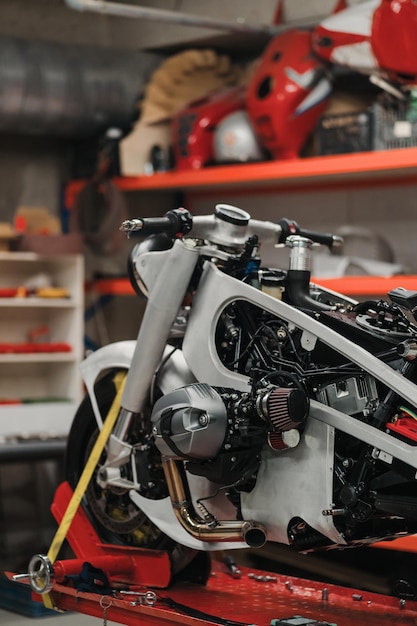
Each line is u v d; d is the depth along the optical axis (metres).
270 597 2.72
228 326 2.57
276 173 4.92
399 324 2.39
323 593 2.72
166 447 2.49
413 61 4.28
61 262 5.69
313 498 2.34
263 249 5.23
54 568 2.72
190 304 2.76
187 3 5.93
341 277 4.63
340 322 2.39
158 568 2.79
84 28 6.29
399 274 4.70
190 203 6.25
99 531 3.02
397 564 4.23
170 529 2.70
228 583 2.91
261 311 2.60
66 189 6.12
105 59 5.60
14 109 5.31
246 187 5.93
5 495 5.75
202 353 2.57
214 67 5.74
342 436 2.38
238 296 2.53
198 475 2.50
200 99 5.50
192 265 2.60
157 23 6.01
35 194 6.16
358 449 2.38
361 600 2.68
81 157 6.11
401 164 4.41
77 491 2.89
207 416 2.39
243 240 2.65
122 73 5.63
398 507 2.23
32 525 5.74
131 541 2.98
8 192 6.07
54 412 5.39
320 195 5.60
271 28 5.26
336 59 4.58
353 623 2.39
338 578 4.29
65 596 2.78
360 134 4.67
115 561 2.80
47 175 6.21
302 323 2.41
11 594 3.97
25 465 5.83
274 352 2.51
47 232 5.86
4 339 5.80
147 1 6.11
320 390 2.40
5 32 5.99
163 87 5.66
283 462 2.43
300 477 2.38
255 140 5.15
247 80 5.91
